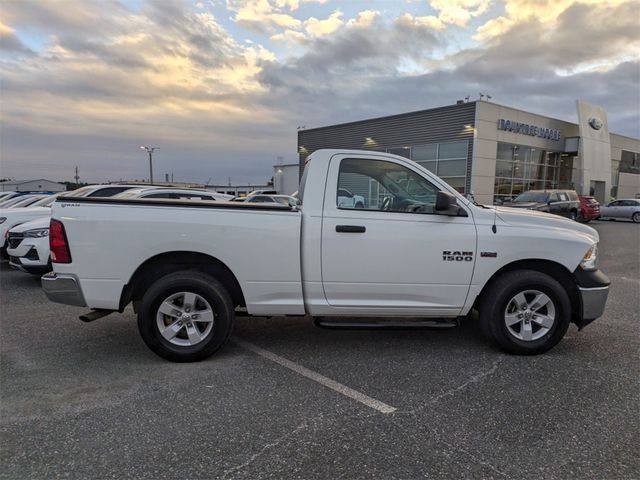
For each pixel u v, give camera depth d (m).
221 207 3.83
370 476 2.32
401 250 3.88
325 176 3.96
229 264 3.83
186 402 3.14
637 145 38.62
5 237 8.51
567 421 2.91
